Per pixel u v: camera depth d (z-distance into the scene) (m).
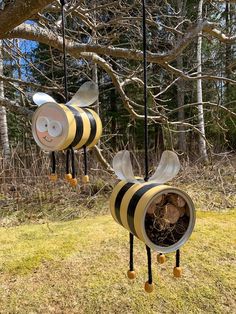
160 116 2.70
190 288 1.48
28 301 1.44
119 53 1.64
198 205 3.05
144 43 0.63
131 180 0.59
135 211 0.52
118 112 7.46
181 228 0.54
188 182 3.76
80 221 2.61
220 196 3.29
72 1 1.94
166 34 3.33
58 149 0.69
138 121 6.57
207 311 1.34
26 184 3.74
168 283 1.52
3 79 2.19
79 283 1.56
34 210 3.31
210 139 5.80
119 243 1.95
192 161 4.77
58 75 4.29
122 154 0.59
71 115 0.66
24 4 0.81
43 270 1.70
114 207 0.59
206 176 3.91
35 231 2.37
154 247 0.52
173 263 1.68
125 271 1.63
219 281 1.52
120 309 1.37
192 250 1.82
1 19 0.84
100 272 1.64
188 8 4.24
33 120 0.71
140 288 1.49
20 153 4.16
